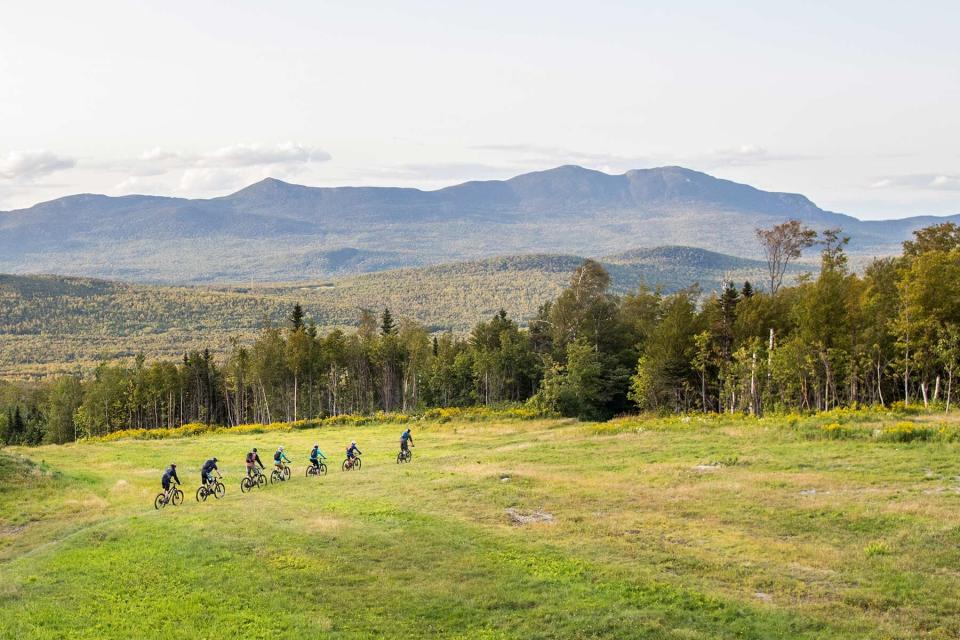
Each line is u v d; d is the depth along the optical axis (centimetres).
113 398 12350
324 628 1642
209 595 1869
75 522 3106
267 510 2919
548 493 3022
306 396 12081
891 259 7919
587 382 8125
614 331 9756
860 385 7056
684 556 2056
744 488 2852
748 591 1778
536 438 5341
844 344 6131
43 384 18575
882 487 2692
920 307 5562
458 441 5703
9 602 1842
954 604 1597
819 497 2612
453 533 2408
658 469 3466
